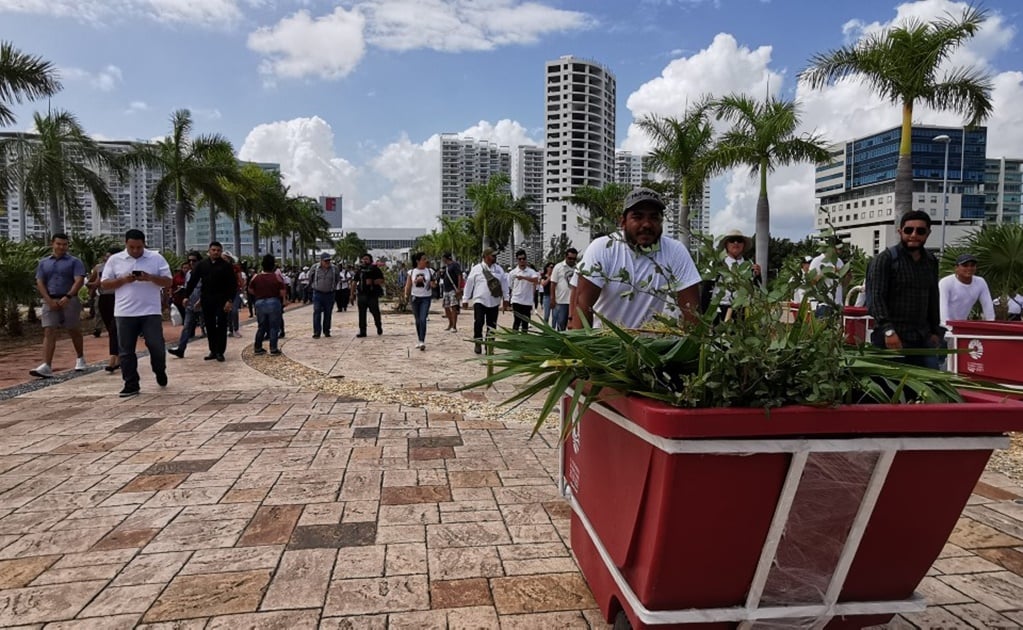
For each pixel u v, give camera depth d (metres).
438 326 17.05
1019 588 2.95
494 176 44.62
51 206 22.14
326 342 12.98
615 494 2.22
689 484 1.77
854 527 1.88
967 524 3.67
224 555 3.23
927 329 4.84
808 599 1.98
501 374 2.13
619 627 2.33
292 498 4.01
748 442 1.70
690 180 21.30
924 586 2.96
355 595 2.85
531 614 2.71
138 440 5.35
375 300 14.02
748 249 3.06
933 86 15.30
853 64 15.48
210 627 2.60
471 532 3.52
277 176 49.50
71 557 3.21
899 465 1.83
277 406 6.71
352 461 4.77
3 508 3.85
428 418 6.16
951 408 1.76
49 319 8.60
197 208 33.34
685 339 1.94
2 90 16.81
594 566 2.66
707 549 1.87
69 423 5.95
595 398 2.06
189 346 12.18
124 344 7.21
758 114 20.28
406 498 4.02
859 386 1.89
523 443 5.27
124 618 2.67
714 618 1.93
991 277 9.89
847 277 2.01
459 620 2.66
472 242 59.97
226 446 5.17
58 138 22.78
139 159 28.09
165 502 3.95
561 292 10.52
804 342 1.84
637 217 3.01
